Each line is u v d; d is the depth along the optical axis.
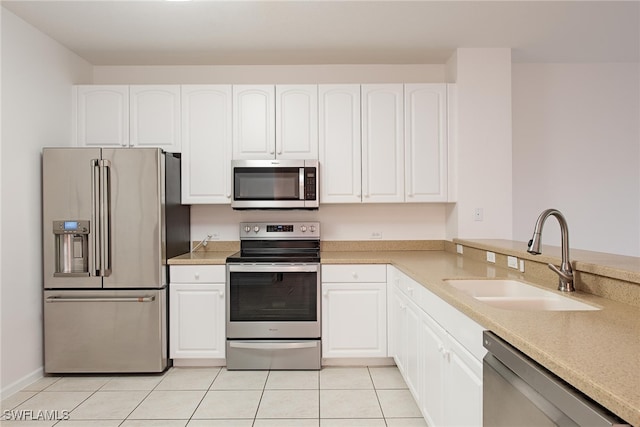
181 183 3.16
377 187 3.18
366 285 2.92
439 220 3.54
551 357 0.92
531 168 3.59
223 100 3.15
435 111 3.17
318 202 3.07
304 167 3.06
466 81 3.17
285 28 2.79
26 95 2.66
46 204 2.75
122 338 2.80
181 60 3.37
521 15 2.63
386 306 2.91
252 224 3.36
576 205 3.61
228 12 2.56
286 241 3.39
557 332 1.11
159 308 2.81
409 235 3.53
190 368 2.97
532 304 1.74
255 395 2.50
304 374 2.84
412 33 2.89
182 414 2.26
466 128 3.17
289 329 2.91
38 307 2.77
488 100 3.17
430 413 1.92
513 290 2.01
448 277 2.04
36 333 2.75
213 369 2.95
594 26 2.80
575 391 0.86
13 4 2.44
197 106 3.15
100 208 2.76
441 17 2.65
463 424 1.49
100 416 2.24
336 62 3.45
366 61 3.43
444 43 3.07
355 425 2.14
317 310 2.90
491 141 3.18
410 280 2.35
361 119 3.17
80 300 2.75
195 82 3.49
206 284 2.92
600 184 3.62
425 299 2.02
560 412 0.88
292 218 3.49
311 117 3.17
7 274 2.50
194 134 3.14
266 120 3.16
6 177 2.50
